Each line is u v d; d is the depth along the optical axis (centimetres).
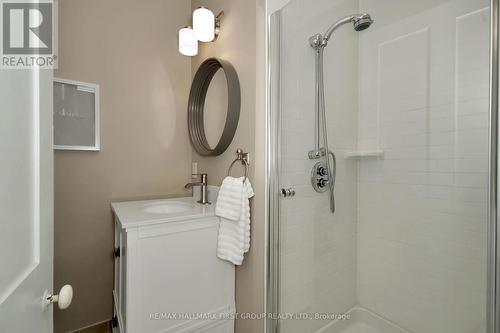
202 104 177
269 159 130
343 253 153
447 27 116
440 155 120
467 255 111
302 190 137
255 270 129
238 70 142
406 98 133
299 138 135
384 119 143
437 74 120
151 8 175
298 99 134
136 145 170
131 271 106
